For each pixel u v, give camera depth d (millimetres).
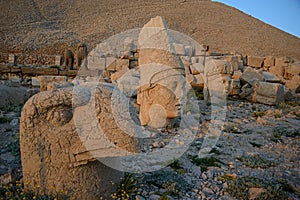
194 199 3883
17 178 3758
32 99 3145
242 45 31500
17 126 6387
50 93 3176
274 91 10875
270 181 4555
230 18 43656
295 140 6906
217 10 46875
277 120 8586
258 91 11289
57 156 3107
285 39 37781
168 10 43500
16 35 26719
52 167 3129
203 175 4594
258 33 38438
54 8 37531
